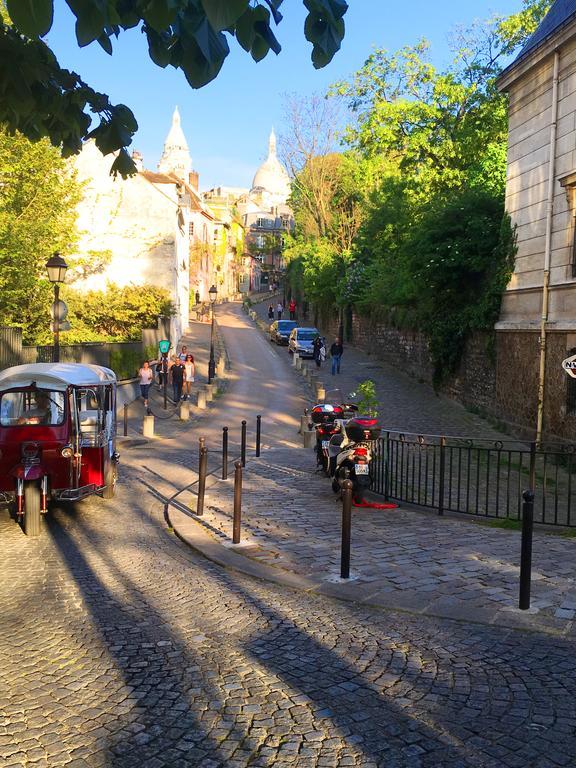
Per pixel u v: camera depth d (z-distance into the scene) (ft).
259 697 13.70
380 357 121.49
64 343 74.13
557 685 13.94
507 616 17.79
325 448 40.04
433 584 20.59
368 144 111.65
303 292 196.85
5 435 29.94
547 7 96.99
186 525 28.94
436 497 35.40
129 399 85.51
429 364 91.40
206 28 7.75
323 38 8.86
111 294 112.47
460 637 16.66
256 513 31.07
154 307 112.98
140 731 12.44
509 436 58.95
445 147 103.65
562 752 11.50
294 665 15.21
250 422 70.85
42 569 23.27
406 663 15.20
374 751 11.64
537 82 55.31
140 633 17.30
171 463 46.91
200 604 19.53
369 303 123.54
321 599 19.81
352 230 147.02
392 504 32.89
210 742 12.03
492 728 12.30
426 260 70.54
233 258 345.31
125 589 21.02
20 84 12.50
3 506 31.27
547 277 52.90
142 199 124.57
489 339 65.51
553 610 18.22
